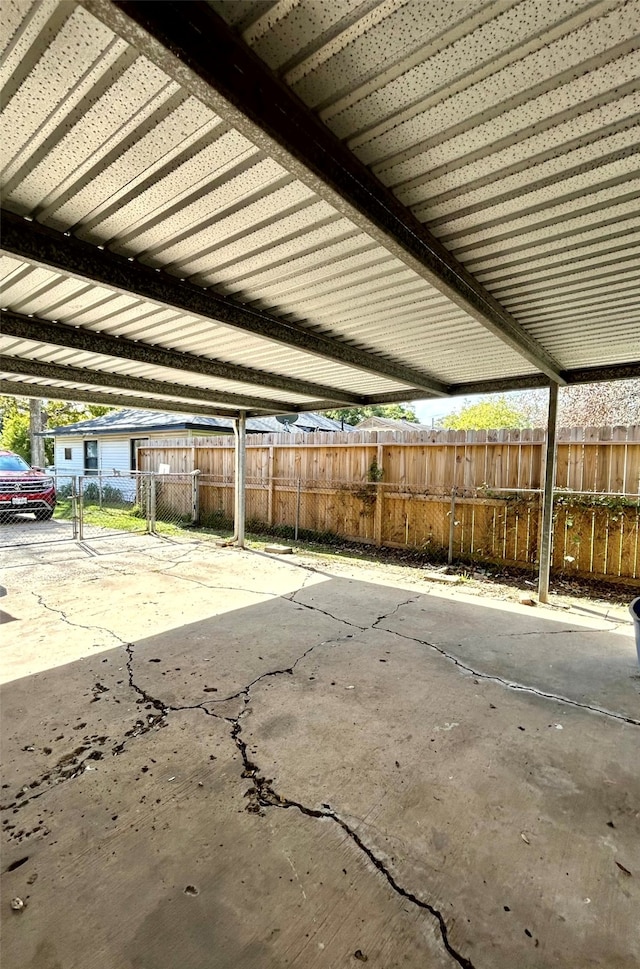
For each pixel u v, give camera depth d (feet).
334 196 4.93
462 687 9.25
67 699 8.63
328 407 21.75
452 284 7.50
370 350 12.75
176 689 9.05
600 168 5.08
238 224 6.22
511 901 4.72
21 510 30.40
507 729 7.80
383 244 6.03
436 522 21.27
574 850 5.35
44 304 9.11
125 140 4.57
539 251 6.99
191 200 5.64
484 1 3.21
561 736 7.62
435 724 7.93
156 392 16.96
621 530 16.71
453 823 5.74
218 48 3.43
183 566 19.56
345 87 3.94
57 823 5.66
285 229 6.33
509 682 9.49
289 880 4.93
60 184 5.29
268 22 3.32
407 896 4.76
